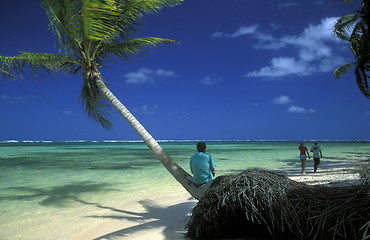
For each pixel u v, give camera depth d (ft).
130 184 40.22
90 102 33.60
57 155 115.96
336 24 73.41
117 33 31.35
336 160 83.41
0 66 31.07
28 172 55.16
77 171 56.54
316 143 51.62
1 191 35.09
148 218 22.58
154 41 31.89
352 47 75.87
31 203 28.63
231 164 70.38
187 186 22.07
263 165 68.18
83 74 32.19
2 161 82.23
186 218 21.68
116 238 16.60
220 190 15.14
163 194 32.81
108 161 82.43
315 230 12.99
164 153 24.99
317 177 41.83
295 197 13.92
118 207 26.76
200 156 21.22
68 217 23.44
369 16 66.08
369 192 12.84
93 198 30.91
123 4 31.19
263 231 14.87
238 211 14.84
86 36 29.53
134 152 143.74
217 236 15.15
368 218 11.93
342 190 14.10
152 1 30.27
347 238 12.30
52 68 32.76
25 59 31.71
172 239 15.89
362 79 76.79
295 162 76.69
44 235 19.08
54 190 35.70
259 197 14.23
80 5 28.91
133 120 27.73
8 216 23.84
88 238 18.15
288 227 13.92
